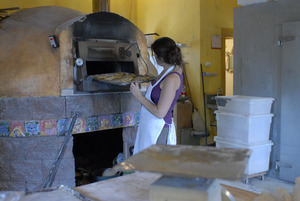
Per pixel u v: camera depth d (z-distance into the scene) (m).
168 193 0.74
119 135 4.29
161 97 2.29
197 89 5.86
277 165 3.96
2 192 0.90
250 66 4.23
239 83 4.38
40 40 3.14
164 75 2.36
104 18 3.37
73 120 3.06
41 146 3.09
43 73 3.09
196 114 5.75
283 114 3.90
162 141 2.44
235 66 4.40
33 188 3.11
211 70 5.95
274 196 1.05
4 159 3.16
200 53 5.73
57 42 3.02
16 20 3.40
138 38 3.77
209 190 0.73
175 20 6.12
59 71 3.07
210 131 5.96
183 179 0.77
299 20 3.73
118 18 3.50
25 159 3.12
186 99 5.84
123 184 1.35
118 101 3.49
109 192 1.26
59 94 3.09
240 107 3.71
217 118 4.01
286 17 3.84
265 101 3.74
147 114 2.45
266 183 3.82
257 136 3.73
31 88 3.10
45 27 3.25
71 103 3.14
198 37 5.73
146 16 6.68
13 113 3.11
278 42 3.90
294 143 3.81
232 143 3.80
